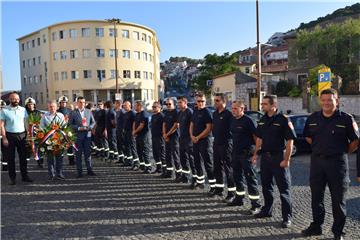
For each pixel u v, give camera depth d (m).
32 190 7.94
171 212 6.19
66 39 55.81
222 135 6.80
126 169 10.34
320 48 29.83
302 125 12.32
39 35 59.75
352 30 28.25
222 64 49.91
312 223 5.08
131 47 58.22
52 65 57.75
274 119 5.56
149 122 9.88
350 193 7.14
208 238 5.00
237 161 6.30
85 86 55.41
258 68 19.59
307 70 31.05
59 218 6.00
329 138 4.89
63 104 11.48
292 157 12.08
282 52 58.66
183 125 8.21
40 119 9.11
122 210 6.37
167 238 5.03
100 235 5.21
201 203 6.69
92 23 55.25
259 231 5.23
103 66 55.91
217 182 7.16
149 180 8.76
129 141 10.69
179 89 114.88
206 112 7.48
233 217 5.87
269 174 5.71
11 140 8.46
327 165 4.89
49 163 9.02
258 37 19.39
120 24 56.75
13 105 8.56
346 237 4.93
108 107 12.09
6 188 8.16
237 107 6.24
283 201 5.44
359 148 4.90
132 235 5.18
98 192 7.66
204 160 7.42
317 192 5.04
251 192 6.05
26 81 64.62
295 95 28.33
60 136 8.84
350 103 24.44
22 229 5.52
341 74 28.56
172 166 9.07
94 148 13.45
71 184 8.48
